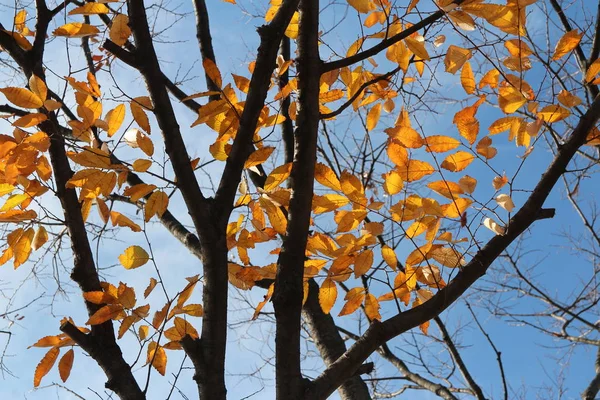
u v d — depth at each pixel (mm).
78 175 2494
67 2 2797
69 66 2697
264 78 2539
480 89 2697
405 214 2615
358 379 3221
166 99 2551
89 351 2555
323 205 2617
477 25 2691
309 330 3340
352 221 2605
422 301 2688
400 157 2580
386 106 2963
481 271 2529
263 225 2764
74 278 2639
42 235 2701
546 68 2660
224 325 2504
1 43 2686
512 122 2633
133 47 2611
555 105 2588
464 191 2562
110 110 2586
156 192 2596
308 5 2631
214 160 2648
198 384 2453
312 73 2596
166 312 2605
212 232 2520
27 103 2529
